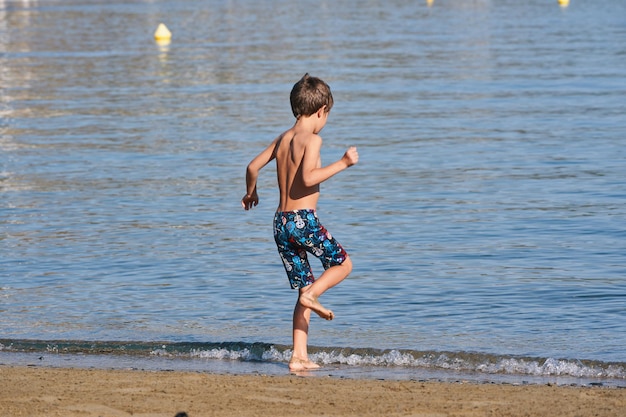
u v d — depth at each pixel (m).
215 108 75.50
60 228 38.31
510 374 21.03
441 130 62.28
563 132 60.16
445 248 34.19
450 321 25.78
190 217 39.97
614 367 21.38
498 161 51.38
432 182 46.41
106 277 30.98
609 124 62.47
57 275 31.28
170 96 84.25
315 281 20.73
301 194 20.84
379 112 71.25
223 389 18.33
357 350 22.84
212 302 28.03
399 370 21.31
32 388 18.39
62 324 25.97
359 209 41.09
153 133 63.88
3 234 37.38
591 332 24.52
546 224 37.50
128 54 127.25
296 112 21.00
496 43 127.50
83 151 57.53
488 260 32.41
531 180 46.22
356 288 29.28
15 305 27.89
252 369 21.47
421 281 29.95
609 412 16.66
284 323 25.97
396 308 27.14
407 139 59.22
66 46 141.88
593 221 37.75
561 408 16.95
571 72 93.50
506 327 25.11
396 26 162.50
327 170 20.08
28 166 52.88
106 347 23.50
